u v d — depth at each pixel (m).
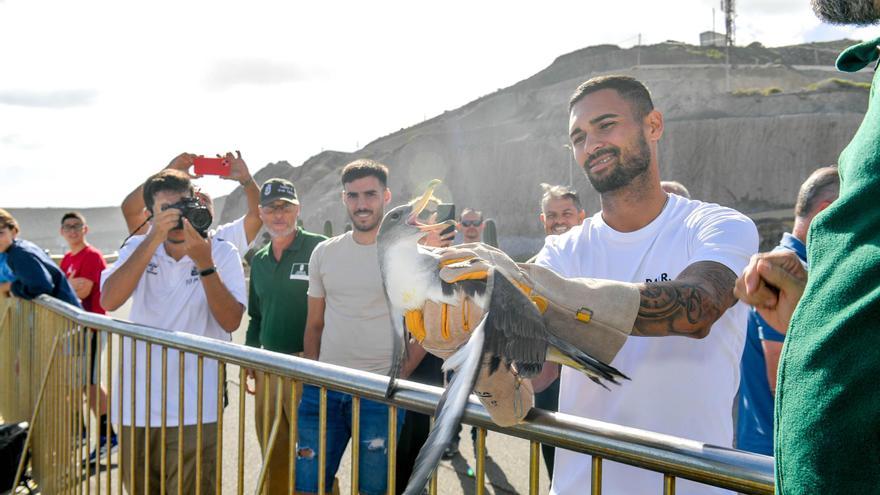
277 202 3.98
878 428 0.71
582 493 1.89
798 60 96.38
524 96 93.75
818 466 0.74
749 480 1.15
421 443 3.18
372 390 1.78
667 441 1.25
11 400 5.23
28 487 4.42
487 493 4.32
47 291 4.73
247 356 2.22
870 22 1.03
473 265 1.11
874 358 0.71
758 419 2.62
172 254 3.64
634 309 1.28
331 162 112.50
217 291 3.46
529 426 1.42
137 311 3.58
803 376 0.78
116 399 3.54
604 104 1.89
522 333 1.02
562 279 1.29
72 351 3.62
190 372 3.43
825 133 62.31
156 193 3.43
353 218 3.52
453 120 100.50
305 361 2.03
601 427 1.33
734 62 92.75
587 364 1.18
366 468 3.14
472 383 0.89
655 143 1.94
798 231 2.74
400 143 105.38
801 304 0.81
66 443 3.69
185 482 3.43
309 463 3.12
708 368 1.83
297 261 4.02
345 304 3.52
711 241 1.66
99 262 6.22
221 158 4.57
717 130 66.38
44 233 175.50
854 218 0.78
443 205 2.58
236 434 5.64
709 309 1.38
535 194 73.25
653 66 85.44
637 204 1.95
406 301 1.16
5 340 5.35
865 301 0.73
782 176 63.22
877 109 0.80
